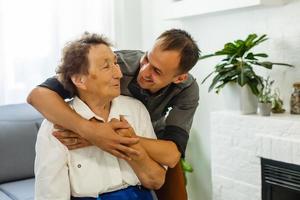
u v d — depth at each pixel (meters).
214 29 2.82
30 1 2.99
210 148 2.94
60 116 1.11
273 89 2.44
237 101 2.50
